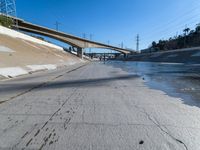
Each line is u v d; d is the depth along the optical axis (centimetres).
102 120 448
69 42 8050
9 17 5394
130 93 770
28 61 2203
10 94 767
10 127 409
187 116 473
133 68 2472
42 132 382
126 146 323
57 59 3734
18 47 3025
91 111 522
